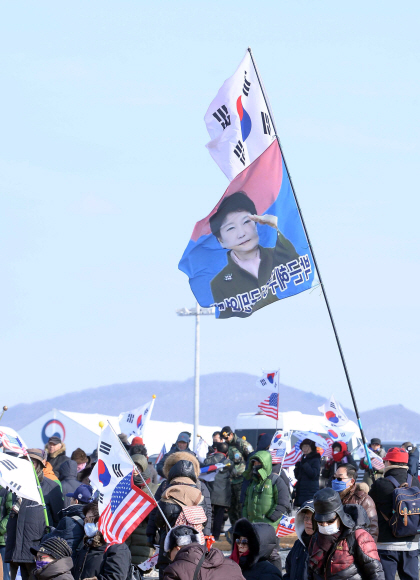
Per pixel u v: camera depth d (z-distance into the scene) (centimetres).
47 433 8794
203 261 3064
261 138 3047
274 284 2908
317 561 1920
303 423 8381
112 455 2230
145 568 2814
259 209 2972
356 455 5872
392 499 2747
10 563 3028
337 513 1892
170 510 2384
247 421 8544
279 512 3431
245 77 3080
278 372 5712
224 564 1734
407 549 2741
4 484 2580
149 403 5338
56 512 3033
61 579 2052
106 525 2178
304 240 2845
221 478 4562
